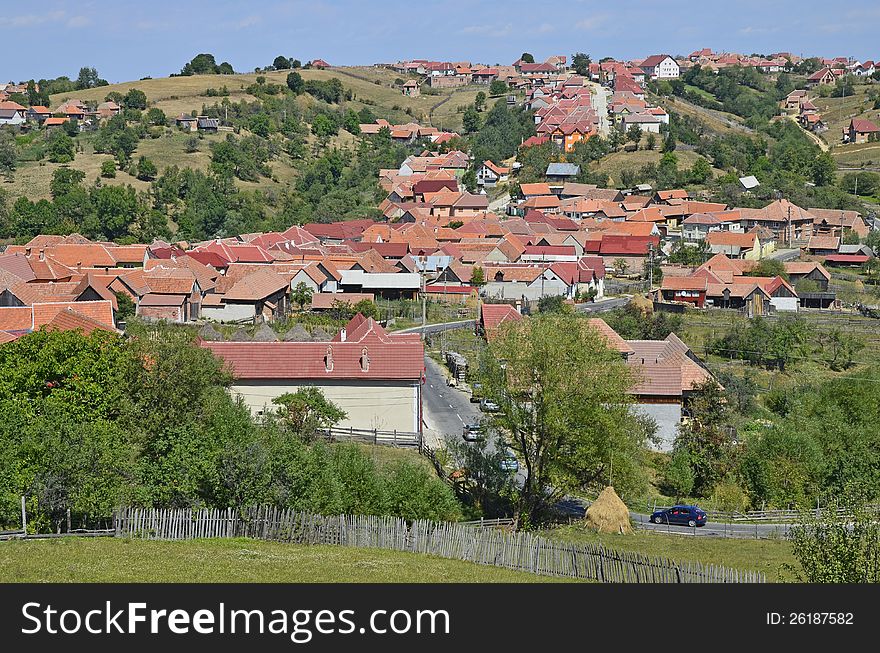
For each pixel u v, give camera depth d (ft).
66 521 163.12
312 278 518.78
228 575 144.77
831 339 445.37
